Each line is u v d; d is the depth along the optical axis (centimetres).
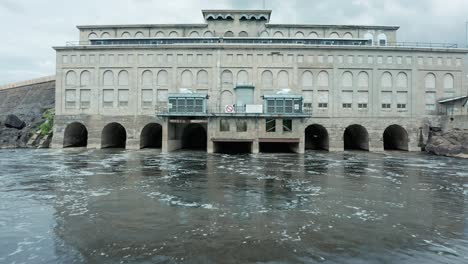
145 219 1143
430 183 1888
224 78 4250
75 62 4319
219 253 846
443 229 1055
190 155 3503
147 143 4547
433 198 1503
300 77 4212
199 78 4259
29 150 4028
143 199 1450
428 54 4259
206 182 1881
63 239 946
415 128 4209
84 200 1426
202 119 3800
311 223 1110
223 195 1544
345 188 1733
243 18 4788
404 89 4238
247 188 1717
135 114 4244
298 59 4225
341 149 4172
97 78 4281
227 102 4238
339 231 1027
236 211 1257
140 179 1970
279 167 2553
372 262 800
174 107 3844
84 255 834
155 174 2166
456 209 1307
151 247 887
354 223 1112
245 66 4216
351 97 4225
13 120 4653
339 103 4212
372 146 4178
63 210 1258
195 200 1438
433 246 908
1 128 4553
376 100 4209
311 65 4212
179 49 4253
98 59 4291
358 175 2170
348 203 1398
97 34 4922
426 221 1141
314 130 4888
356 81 4216
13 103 5769
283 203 1393
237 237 966
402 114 4219
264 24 4791
